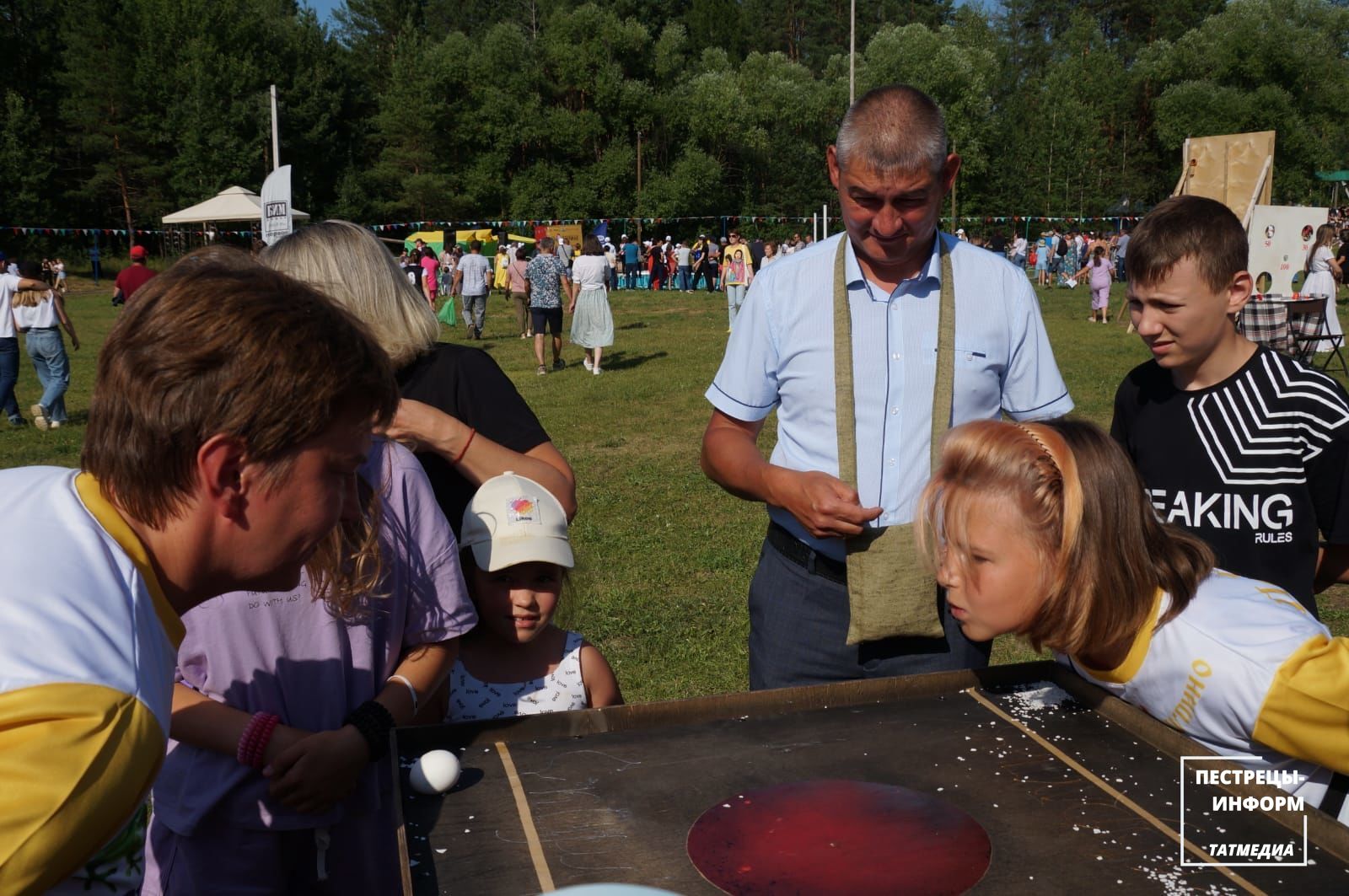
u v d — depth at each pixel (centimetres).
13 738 83
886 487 239
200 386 99
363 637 180
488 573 213
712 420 267
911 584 222
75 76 4312
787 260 253
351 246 212
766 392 258
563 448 895
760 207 4806
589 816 126
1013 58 7175
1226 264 215
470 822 125
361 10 6219
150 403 98
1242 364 224
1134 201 4869
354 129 4978
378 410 114
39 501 100
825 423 245
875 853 116
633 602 502
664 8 6225
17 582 91
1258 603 146
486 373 229
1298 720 133
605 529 635
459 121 4806
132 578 99
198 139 4241
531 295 1333
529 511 211
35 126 4159
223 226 4125
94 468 102
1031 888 109
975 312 240
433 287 2453
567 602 238
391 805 185
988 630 148
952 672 165
